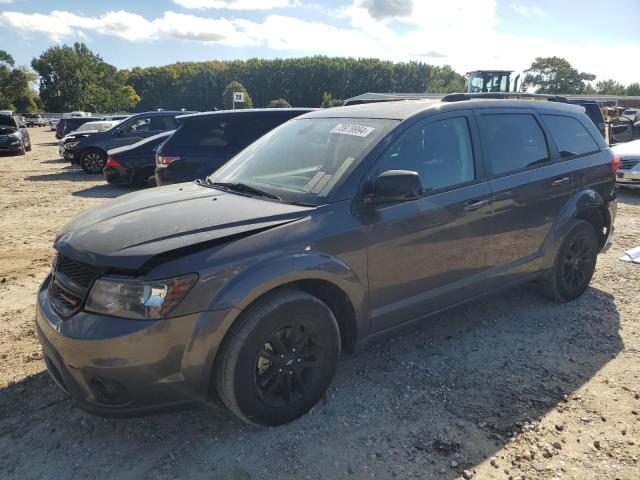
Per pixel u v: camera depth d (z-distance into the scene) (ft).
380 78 406.21
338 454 8.92
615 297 15.71
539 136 14.03
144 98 424.05
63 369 8.50
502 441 9.19
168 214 9.80
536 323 13.92
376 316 10.61
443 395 10.62
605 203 15.57
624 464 8.57
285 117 26.40
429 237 11.10
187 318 8.20
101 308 8.25
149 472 8.59
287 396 9.52
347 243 9.82
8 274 18.71
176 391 8.40
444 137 11.81
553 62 354.13
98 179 46.62
